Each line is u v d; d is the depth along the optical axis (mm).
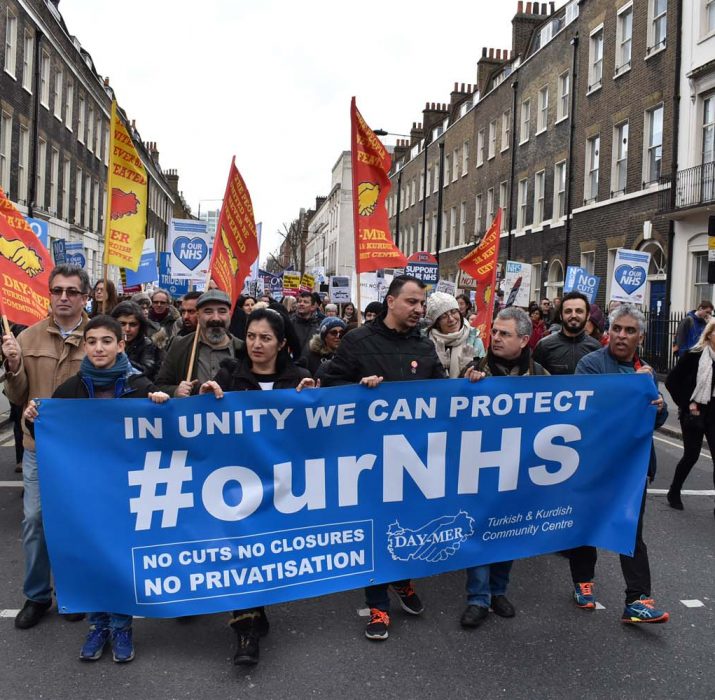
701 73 17375
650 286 19578
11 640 3947
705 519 6648
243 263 4957
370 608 4145
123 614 3725
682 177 17938
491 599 4441
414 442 4066
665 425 11961
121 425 3658
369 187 5605
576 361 5547
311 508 3908
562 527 4348
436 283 17484
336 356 4277
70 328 4395
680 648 3990
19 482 7195
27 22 24078
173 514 3709
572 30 24469
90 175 33688
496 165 31906
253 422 3818
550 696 3471
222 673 3633
